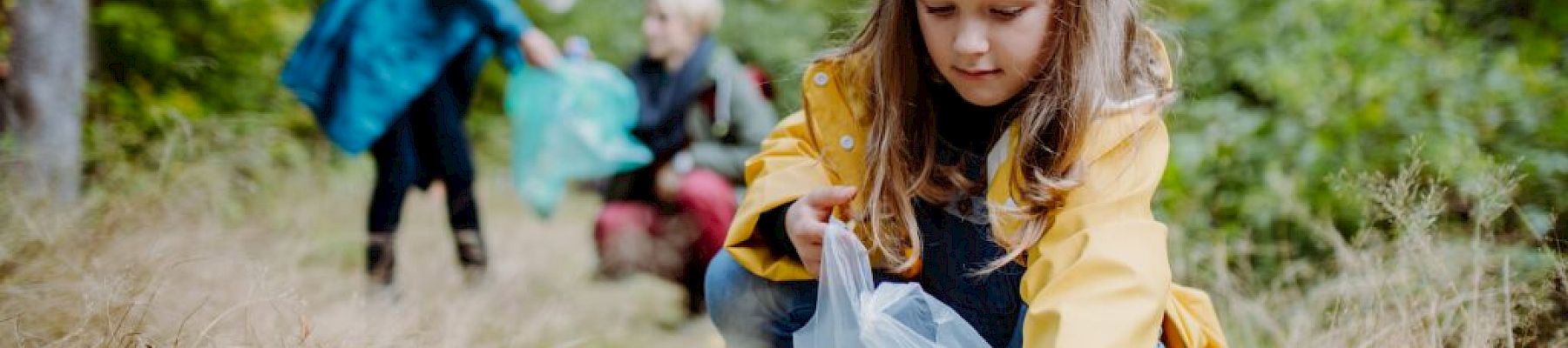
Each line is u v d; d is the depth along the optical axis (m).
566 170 4.51
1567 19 3.93
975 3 1.78
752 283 2.18
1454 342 2.51
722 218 4.07
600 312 3.80
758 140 4.24
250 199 4.05
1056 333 1.66
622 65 7.97
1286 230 3.43
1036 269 1.79
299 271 3.45
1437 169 3.20
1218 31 4.17
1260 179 3.63
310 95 3.87
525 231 5.41
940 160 2.03
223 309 2.64
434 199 5.25
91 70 4.57
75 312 2.51
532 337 3.18
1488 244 2.58
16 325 2.38
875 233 1.98
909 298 1.95
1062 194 1.80
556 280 4.16
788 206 2.03
